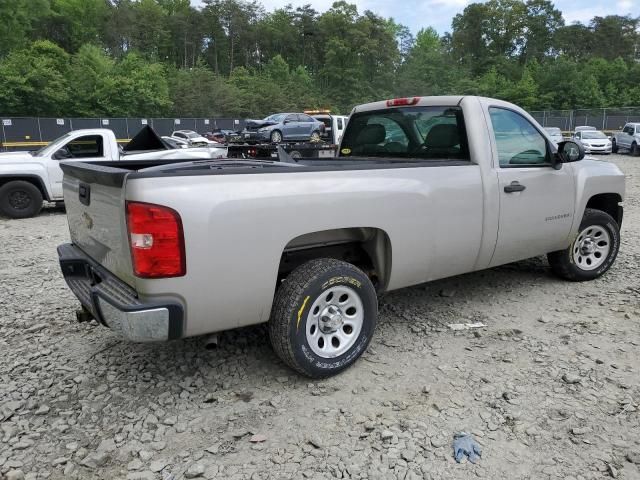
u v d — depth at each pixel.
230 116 59.91
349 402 3.27
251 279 3.07
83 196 3.39
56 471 2.69
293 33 98.75
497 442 2.86
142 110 53.06
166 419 3.10
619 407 3.17
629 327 4.32
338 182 3.39
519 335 4.21
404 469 2.66
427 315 4.66
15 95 44.53
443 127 4.47
